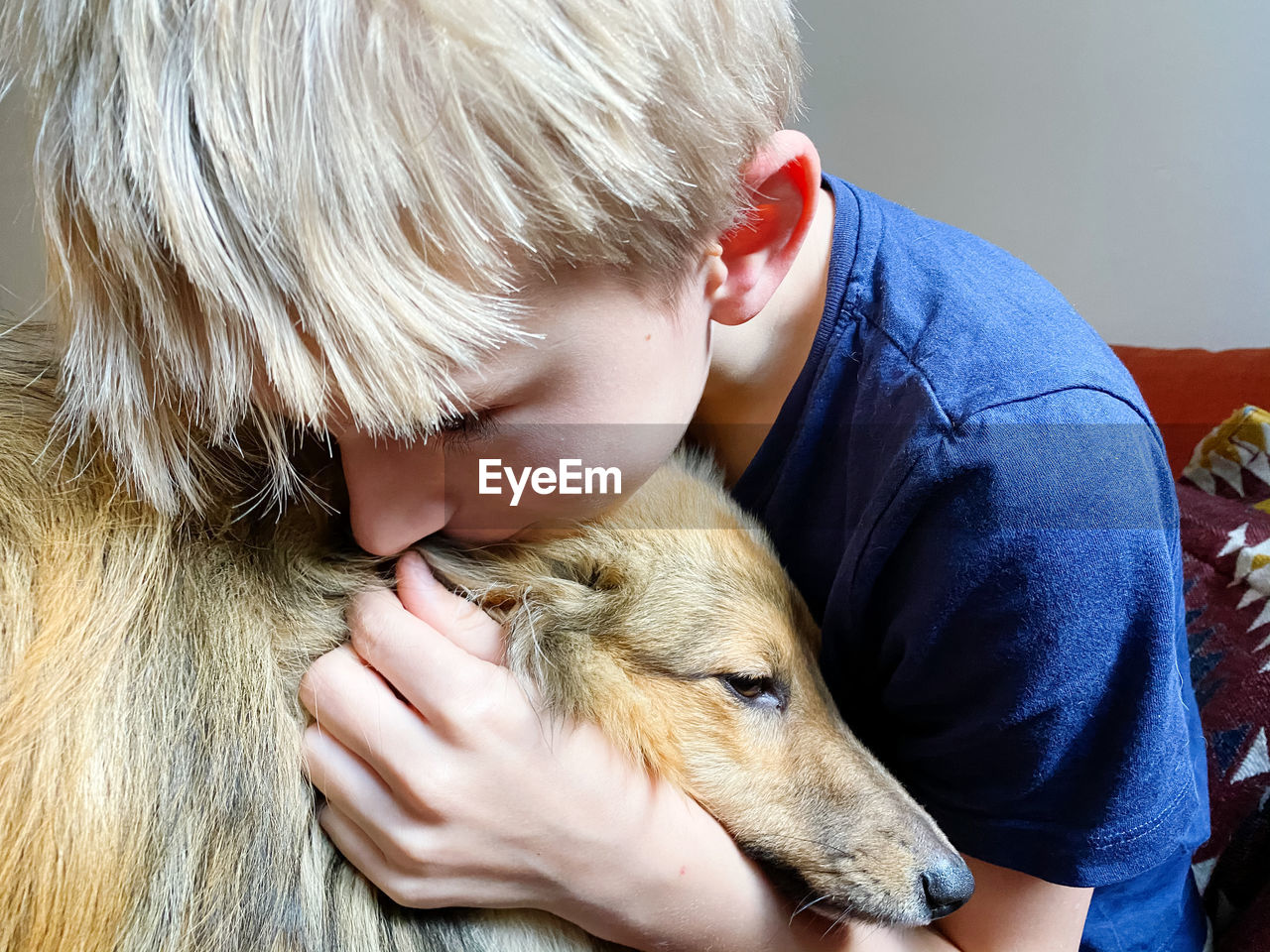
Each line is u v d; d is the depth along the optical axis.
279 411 0.46
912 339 0.53
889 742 0.60
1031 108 0.90
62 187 0.43
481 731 0.50
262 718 0.50
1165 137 0.87
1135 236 0.92
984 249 0.59
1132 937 0.61
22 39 0.43
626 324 0.47
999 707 0.52
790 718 0.57
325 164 0.42
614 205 0.44
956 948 0.58
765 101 0.49
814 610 0.60
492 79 0.42
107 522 0.49
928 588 0.52
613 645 0.54
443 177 0.42
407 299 0.43
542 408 0.47
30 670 0.47
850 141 0.97
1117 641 0.51
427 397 0.44
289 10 0.41
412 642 0.50
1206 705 0.71
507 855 0.50
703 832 0.54
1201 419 0.86
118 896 0.47
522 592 0.53
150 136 0.41
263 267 0.42
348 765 0.50
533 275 0.44
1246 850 0.68
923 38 0.90
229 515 0.51
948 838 0.56
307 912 0.50
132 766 0.48
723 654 0.55
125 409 0.46
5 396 0.50
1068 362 0.53
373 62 0.42
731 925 0.54
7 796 0.46
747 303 0.51
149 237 0.42
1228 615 0.72
